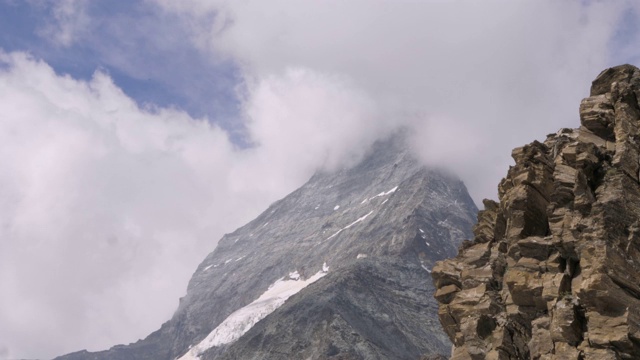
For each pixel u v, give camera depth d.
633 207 37.59
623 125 40.88
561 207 39.97
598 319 34.69
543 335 37.06
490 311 41.25
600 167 40.09
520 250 40.09
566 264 38.38
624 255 35.75
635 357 33.78
